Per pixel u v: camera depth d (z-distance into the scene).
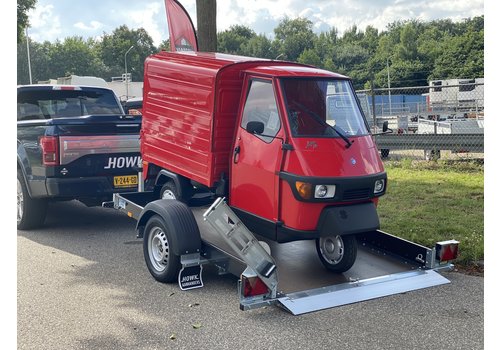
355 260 6.62
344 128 6.30
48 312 5.53
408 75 92.62
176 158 7.55
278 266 6.51
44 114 9.77
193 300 5.86
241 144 6.52
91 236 8.59
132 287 6.26
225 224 5.31
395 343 4.88
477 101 24.09
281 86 6.14
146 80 8.32
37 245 8.04
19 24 45.00
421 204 10.31
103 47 115.00
